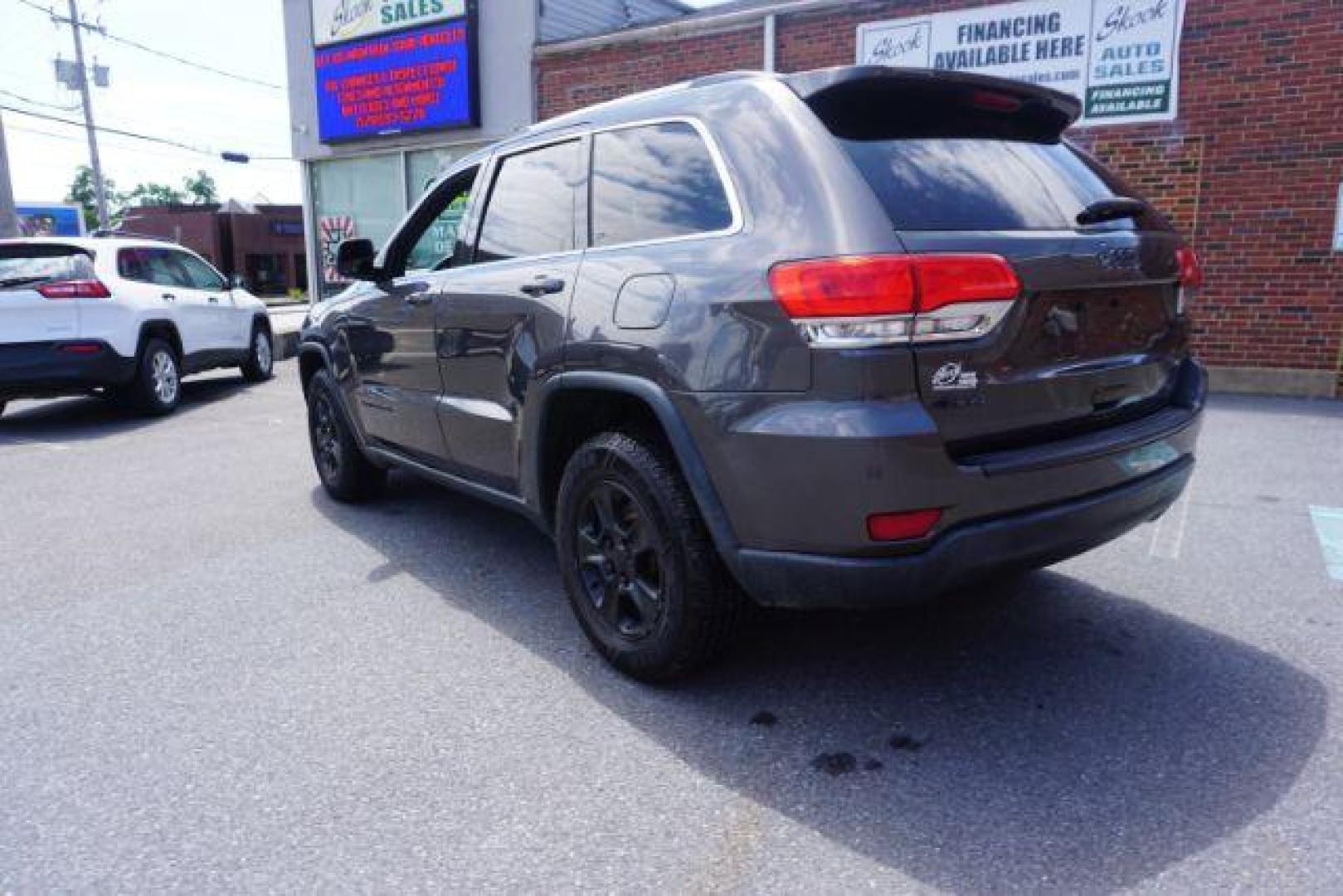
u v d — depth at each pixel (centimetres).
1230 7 830
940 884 207
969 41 944
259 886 211
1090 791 242
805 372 239
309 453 702
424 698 301
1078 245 263
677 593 284
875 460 230
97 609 381
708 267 265
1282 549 427
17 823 237
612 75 1207
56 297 788
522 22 1272
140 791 250
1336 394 840
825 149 257
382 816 237
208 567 433
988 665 316
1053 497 257
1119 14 871
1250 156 843
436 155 1417
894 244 233
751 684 304
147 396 866
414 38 1358
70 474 642
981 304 238
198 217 4834
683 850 222
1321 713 280
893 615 359
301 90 1520
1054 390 260
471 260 391
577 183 336
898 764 257
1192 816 230
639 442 296
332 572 423
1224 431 686
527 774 255
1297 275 841
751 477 253
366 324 464
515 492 368
